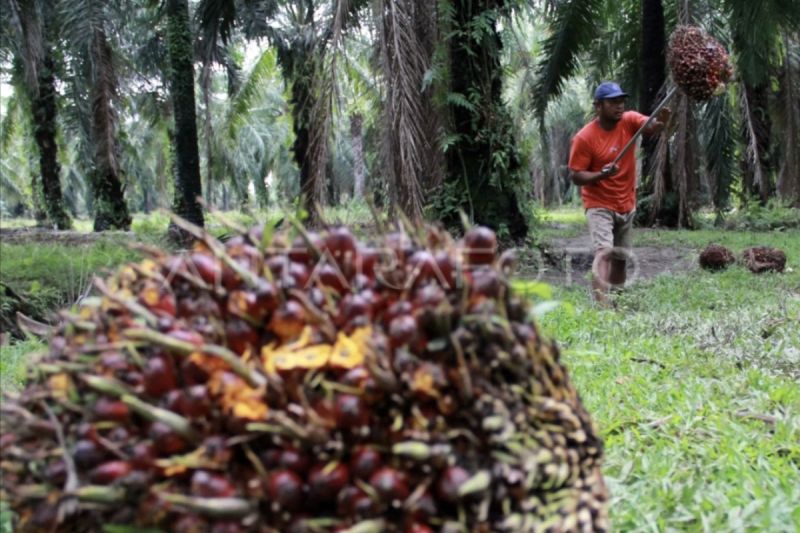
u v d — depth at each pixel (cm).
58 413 146
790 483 260
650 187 1491
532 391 146
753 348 444
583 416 157
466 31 810
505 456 135
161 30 1795
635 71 1614
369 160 1075
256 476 133
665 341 473
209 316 144
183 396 134
